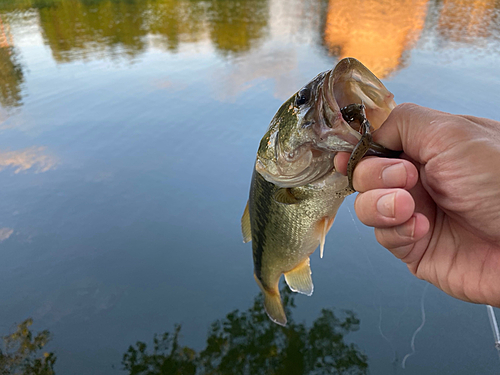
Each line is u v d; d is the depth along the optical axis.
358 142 0.19
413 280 0.55
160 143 0.96
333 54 1.42
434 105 0.90
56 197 0.78
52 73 1.46
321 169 0.24
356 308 0.52
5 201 0.77
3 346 0.51
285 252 0.33
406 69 1.14
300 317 0.53
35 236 0.69
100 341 0.52
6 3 2.79
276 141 0.25
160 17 2.37
